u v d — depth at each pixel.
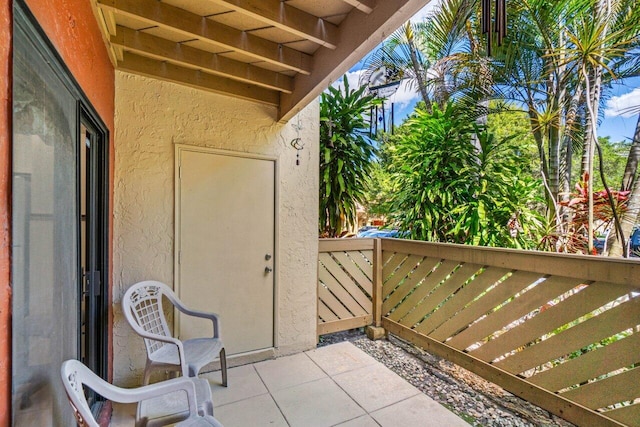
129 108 2.23
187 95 2.42
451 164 3.27
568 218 3.39
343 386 2.34
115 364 2.21
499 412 2.04
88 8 1.47
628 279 1.55
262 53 1.96
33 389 0.88
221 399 2.16
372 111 4.00
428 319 2.75
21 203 0.80
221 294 2.58
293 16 1.67
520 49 3.57
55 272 1.06
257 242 2.73
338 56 1.82
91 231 1.84
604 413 1.66
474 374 2.53
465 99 4.05
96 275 1.89
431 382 2.41
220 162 2.56
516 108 3.87
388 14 1.43
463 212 3.08
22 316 0.81
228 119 2.59
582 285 1.95
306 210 2.97
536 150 3.94
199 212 2.49
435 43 4.69
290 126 2.87
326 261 3.15
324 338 3.29
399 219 3.72
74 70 1.25
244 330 2.69
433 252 2.71
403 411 2.05
